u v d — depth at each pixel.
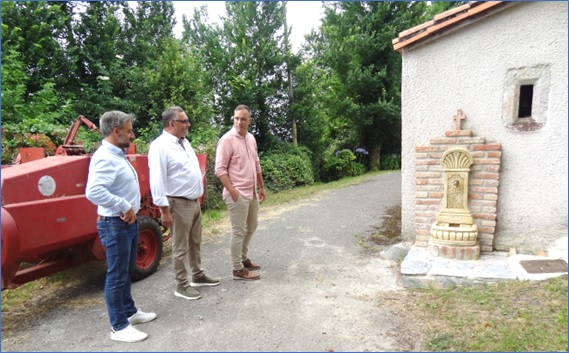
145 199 4.56
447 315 3.01
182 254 3.52
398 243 4.92
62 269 3.70
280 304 3.41
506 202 3.98
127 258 2.87
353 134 16.00
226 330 2.99
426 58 4.20
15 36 8.70
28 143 5.56
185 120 3.45
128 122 2.82
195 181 3.48
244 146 3.84
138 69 11.20
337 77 15.09
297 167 11.65
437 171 4.16
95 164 2.66
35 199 3.17
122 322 2.90
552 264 3.56
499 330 2.73
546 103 3.75
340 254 4.77
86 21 10.98
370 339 2.78
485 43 3.92
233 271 4.02
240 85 11.50
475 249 3.81
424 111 4.27
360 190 10.09
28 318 3.33
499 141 3.94
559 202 3.78
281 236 5.71
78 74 10.70
